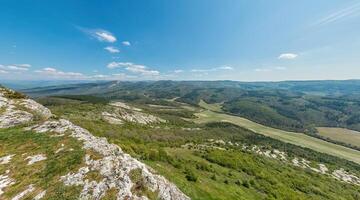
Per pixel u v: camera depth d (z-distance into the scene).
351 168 191.12
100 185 26.30
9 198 23.47
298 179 129.25
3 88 57.84
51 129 38.47
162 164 72.81
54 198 23.67
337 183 151.75
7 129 39.25
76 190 25.05
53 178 26.17
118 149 35.50
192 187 56.00
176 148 137.62
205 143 187.38
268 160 171.12
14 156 30.09
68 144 32.97
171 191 32.50
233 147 196.12
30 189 24.55
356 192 139.75
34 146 32.53
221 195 59.31
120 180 27.70
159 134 187.25
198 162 99.06
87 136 36.94
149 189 29.42
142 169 31.17
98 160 29.67
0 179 25.94
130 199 26.31
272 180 104.62
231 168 111.06
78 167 28.06
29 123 42.78
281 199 83.00
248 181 92.44
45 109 54.78
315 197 105.50
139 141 126.69
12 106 48.75
